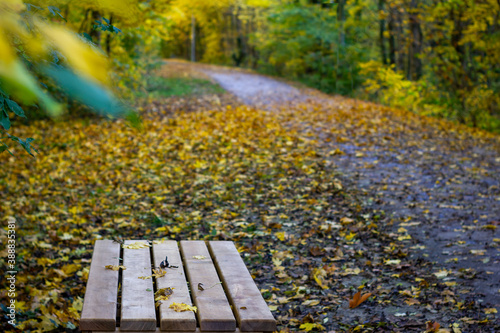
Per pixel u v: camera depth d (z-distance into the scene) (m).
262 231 6.30
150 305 2.59
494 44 14.49
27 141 2.62
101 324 2.43
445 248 5.64
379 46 27.58
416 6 16.94
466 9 14.98
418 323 3.95
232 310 2.70
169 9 8.59
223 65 46.41
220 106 17.36
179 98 19.41
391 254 5.51
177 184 8.46
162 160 10.09
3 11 0.43
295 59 28.78
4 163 9.77
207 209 7.24
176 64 39.41
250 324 2.48
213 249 3.60
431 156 10.09
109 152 10.80
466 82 15.76
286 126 12.93
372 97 22.12
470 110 14.99
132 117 0.57
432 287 4.65
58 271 4.88
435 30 16.28
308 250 5.66
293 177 8.68
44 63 0.55
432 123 13.95
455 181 8.38
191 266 3.24
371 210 7.04
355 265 5.23
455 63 15.92
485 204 7.19
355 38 26.22
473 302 4.28
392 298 4.45
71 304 4.36
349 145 10.93
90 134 12.35
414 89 17.67
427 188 8.00
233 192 7.96
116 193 8.04
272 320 2.49
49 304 4.23
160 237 6.16
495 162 9.70
